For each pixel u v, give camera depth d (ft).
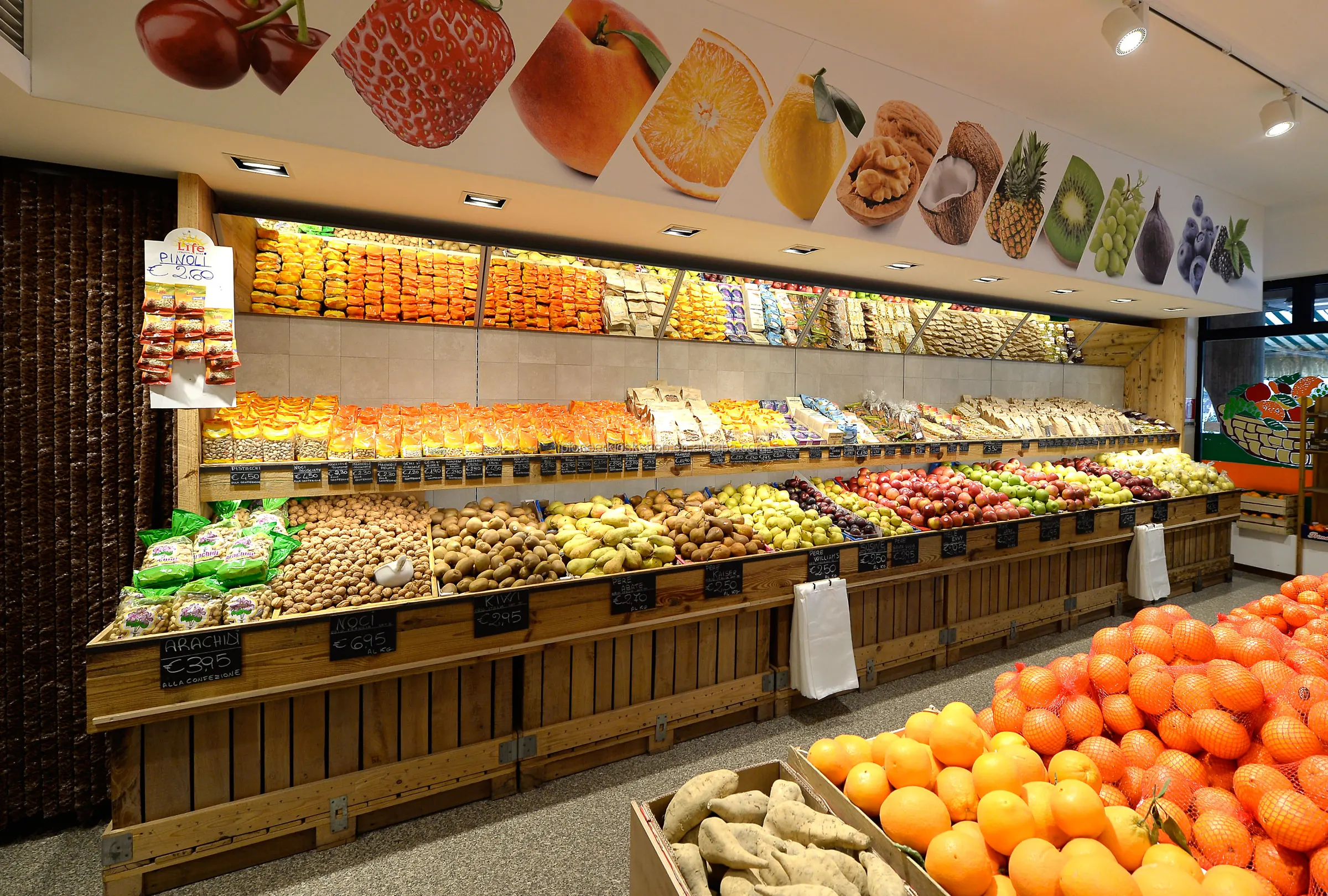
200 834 7.14
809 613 10.81
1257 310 19.60
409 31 7.38
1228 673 4.66
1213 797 4.43
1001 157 12.82
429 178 8.27
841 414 15.53
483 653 8.48
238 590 7.59
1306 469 20.99
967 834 4.10
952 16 9.66
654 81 9.02
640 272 13.53
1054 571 15.34
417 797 8.23
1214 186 17.51
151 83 6.41
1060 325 21.53
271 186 8.64
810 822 4.35
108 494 8.32
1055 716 5.18
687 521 10.96
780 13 9.55
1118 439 20.72
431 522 10.33
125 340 8.27
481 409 11.63
